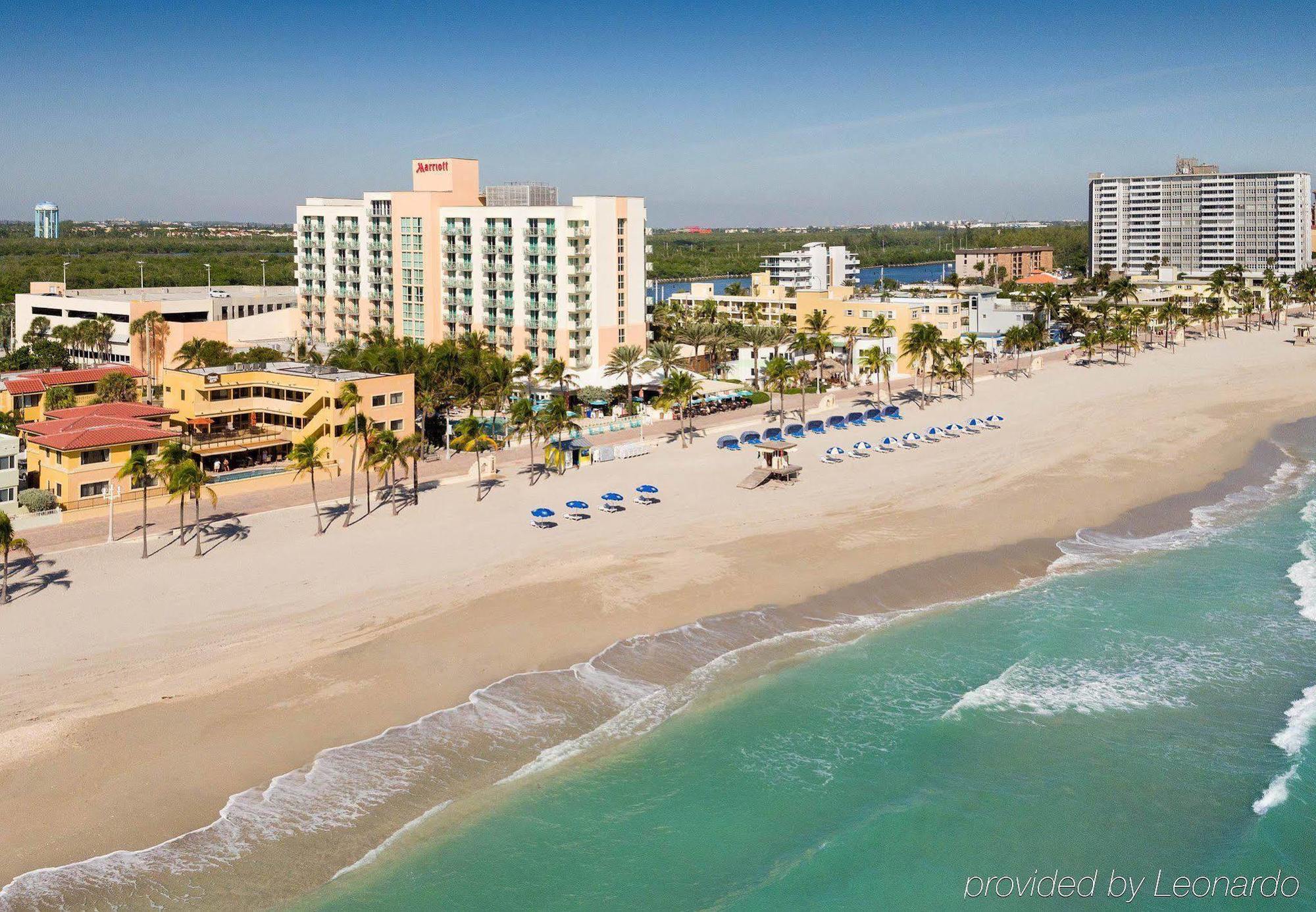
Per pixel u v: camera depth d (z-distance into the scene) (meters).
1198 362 195.12
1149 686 60.00
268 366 114.38
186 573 73.44
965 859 44.91
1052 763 51.97
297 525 86.00
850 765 51.72
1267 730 55.00
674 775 50.47
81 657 59.38
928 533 85.81
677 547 81.12
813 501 95.62
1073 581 76.31
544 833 45.84
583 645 63.09
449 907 41.06
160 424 104.38
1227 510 95.00
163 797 46.31
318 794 47.31
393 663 59.56
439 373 121.69
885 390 162.38
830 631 66.94
